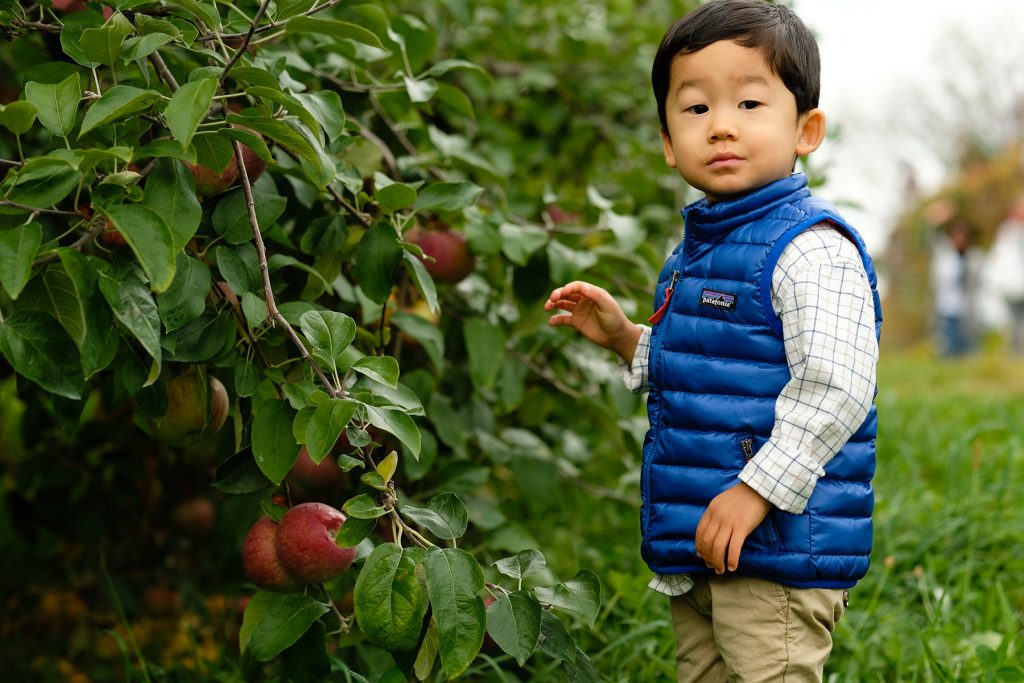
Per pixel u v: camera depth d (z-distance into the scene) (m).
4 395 2.95
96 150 1.34
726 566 1.59
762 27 1.68
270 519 1.74
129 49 1.52
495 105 3.59
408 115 2.45
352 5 2.14
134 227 1.34
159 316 1.54
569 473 2.87
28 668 2.59
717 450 1.62
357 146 2.12
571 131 3.54
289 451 1.62
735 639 1.61
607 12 3.79
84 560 2.75
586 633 2.40
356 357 1.59
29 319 1.37
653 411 1.76
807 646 1.61
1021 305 12.18
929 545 2.74
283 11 1.63
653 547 1.70
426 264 2.15
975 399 5.03
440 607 1.42
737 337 1.63
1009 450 3.34
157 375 1.40
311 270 1.79
